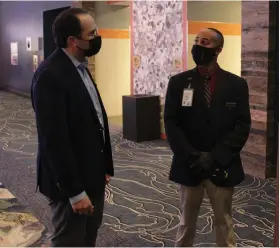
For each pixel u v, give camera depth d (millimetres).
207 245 3395
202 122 2543
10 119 9930
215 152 2502
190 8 6852
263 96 5207
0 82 17141
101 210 2330
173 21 7148
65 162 1979
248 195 4680
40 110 1985
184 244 2721
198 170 2512
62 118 1995
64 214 2129
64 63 2076
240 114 2537
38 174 2178
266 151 5234
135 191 4836
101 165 2221
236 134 2521
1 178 5285
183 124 2609
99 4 9828
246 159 5520
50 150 1980
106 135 2352
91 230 2350
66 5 11078
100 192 2260
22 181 5156
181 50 7004
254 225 3836
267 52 5105
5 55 16516
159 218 4008
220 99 2521
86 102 2094
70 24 2068
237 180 2568
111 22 10086
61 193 2088
